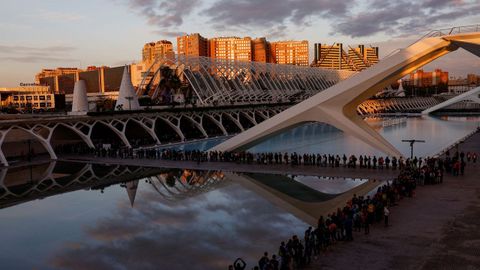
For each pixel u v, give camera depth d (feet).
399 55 131.13
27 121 163.53
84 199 103.86
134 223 82.38
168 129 262.67
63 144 207.51
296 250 53.62
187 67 299.99
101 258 64.39
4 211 94.27
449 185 98.58
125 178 127.75
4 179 131.95
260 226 77.82
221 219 83.10
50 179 130.00
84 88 236.22
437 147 172.86
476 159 136.56
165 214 88.07
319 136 231.50
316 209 88.22
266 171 129.59
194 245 68.44
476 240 61.77
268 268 48.80
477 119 359.46
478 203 81.76
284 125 145.38
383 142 133.69
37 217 88.84
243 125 298.97
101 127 237.25
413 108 572.51
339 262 54.85
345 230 63.82
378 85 141.69
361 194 97.25
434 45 128.57
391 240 62.85
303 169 131.64
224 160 149.79
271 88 369.09
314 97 141.49
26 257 65.98
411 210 78.43
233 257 62.54
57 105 437.17
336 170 128.36
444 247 59.41
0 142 155.53
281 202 94.99
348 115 143.43
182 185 115.85
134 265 60.90
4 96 435.94
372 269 52.49
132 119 212.43
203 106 261.44
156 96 319.68
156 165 146.61
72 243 71.87
